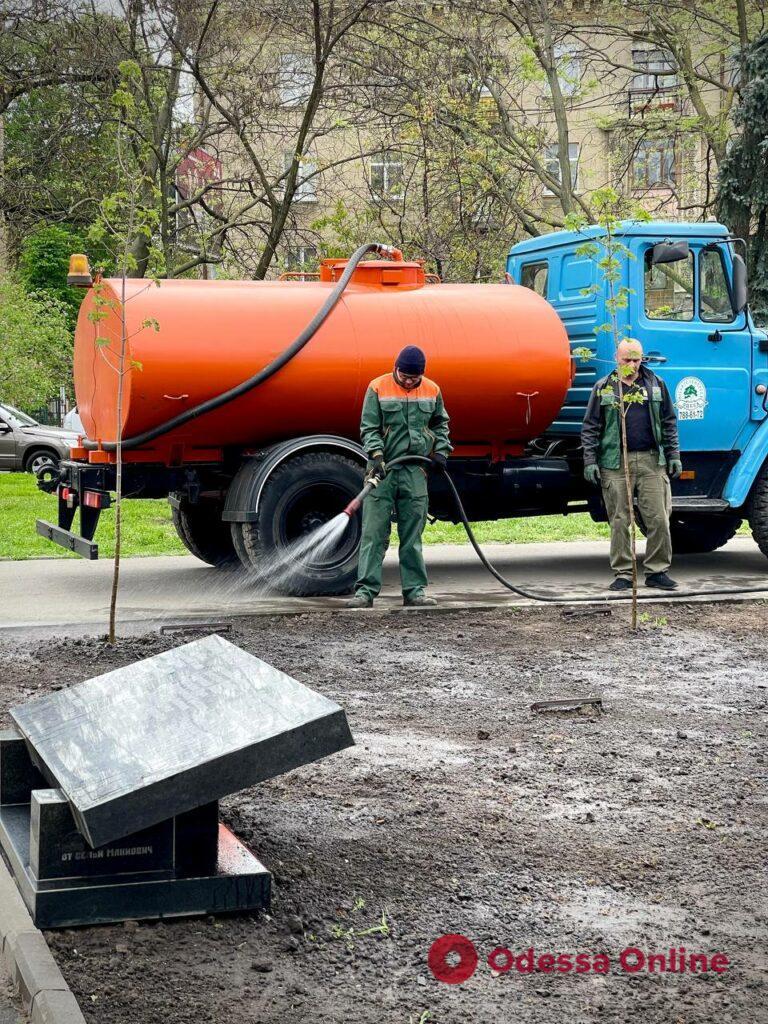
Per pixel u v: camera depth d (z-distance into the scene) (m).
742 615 10.51
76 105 24.20
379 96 22.36
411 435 10.55
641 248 12.52
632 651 8.98
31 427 31.53
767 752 6.38
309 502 11.55
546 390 12.07
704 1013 3.60
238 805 5.46
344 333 11.45
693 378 12.71
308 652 8.88
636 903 4.40
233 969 3.85
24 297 32.41
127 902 4.17
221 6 21.56
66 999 3.54
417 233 22.72
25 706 5.14
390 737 6.64
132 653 8.79
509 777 5.91
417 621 10.22
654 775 5.97
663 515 11.64
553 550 15.91
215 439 11.67
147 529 17.98
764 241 23.33
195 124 23.33
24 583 12.70
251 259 24.69
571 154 32.25
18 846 4.57
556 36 26.31
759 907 4.37
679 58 27.08
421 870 4.70
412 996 3.69
